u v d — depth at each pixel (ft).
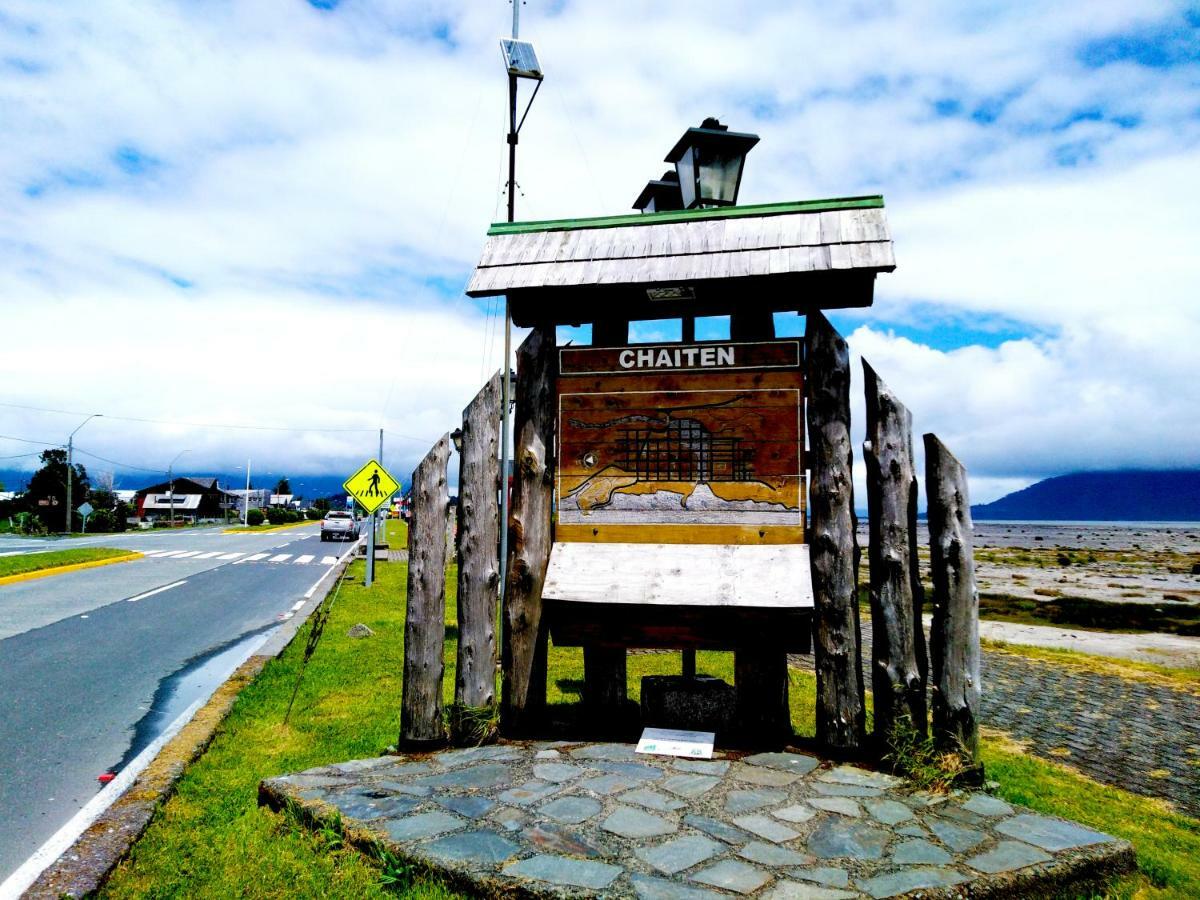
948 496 14.34
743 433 16.52
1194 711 25.89
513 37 34.86
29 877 11.60
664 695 16.69
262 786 13.76
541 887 9.82
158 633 35.68
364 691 22.98
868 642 33.53
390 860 10.81
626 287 16.71
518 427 17.38
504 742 16.40
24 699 22.82
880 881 10.09
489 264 17.61
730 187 20.75
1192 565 151.94
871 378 15.48
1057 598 79.10
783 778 14.01
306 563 82.64
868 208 16.52
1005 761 18.53
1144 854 12.37
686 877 10.12
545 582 16.38
